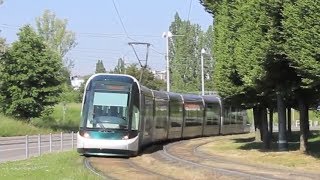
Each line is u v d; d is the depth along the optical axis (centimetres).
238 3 2567
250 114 6562
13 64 5531
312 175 1844
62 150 3097
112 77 2620
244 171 1989
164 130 3472
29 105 5512
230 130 4984
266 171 1986
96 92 2573
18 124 5197
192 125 4191
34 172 1727
